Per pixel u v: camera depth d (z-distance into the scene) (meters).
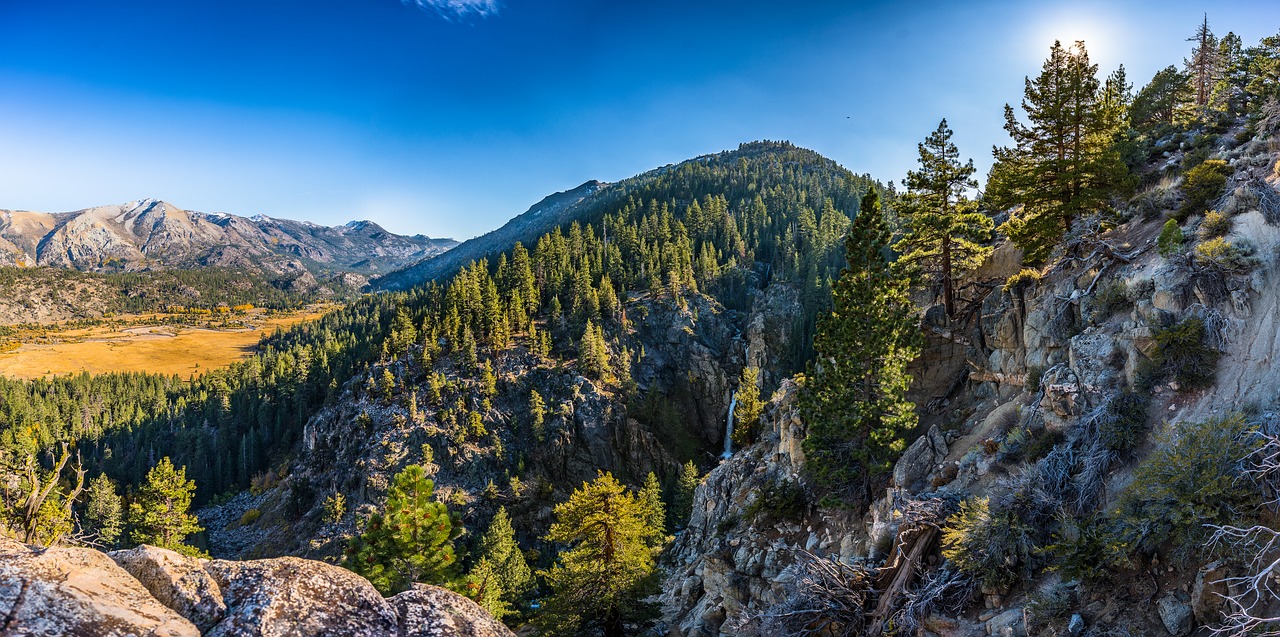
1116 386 17.48
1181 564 12.05
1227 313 16.11
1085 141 29.17
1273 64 40.50
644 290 146.12
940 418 27.16
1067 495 15.84
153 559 6.52
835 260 143.12
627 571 28.48
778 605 20.30
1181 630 11.33
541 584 59.41
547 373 117.50
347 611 6.60
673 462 110.75
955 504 18.30
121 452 136.25
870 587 18.38
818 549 24.44
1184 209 21.95
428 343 115.19
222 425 140.75
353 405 112.06
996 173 32.19
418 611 7.08
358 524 72.50
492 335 119.88
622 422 112.62
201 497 126.19
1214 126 33.50
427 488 28.62
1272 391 13.73
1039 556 14.92
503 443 105.75
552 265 150.12
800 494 28.08
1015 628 13.90
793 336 122.44
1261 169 20.03
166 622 5.73
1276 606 10.21
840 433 25.94
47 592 5.44
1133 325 18.17
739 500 34.28
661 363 128.88
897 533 19.22
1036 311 23.62
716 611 26.17
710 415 126.25
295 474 113.50
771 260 162.12
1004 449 19.34
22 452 20.66
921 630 15.97
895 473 23.28
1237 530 10.95
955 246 31.44
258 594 6.41
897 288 27.17
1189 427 13.02
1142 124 54.72
